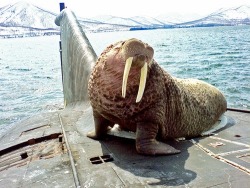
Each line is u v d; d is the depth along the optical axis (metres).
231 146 5.17
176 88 5.58
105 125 5.70
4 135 9.00
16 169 5.03
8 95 22.31
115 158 4.84
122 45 4.68
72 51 12.65
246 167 4.23
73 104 11.06
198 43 69.31
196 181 3.91
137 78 4.69
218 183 3.82
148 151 4.86
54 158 5.19
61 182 4.26
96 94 5.03
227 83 19.97
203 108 6.31
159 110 5.06
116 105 4.94
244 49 47.34
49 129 7.59
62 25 15.63
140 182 3.98
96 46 65.88
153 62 5.12
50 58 58.19
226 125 6.71
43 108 17.80
